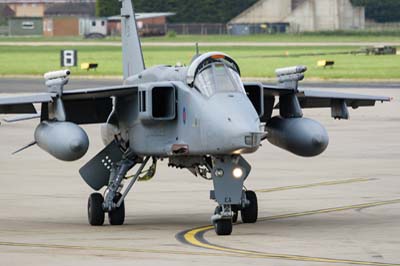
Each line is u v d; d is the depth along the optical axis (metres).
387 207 75.56
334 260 53.81
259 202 78.88
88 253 56.50
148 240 61.38
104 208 68.81
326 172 96.88
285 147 70.44
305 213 73.06
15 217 72.62
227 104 62.81
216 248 57.94
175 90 66.19
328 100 75.56
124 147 71.44
